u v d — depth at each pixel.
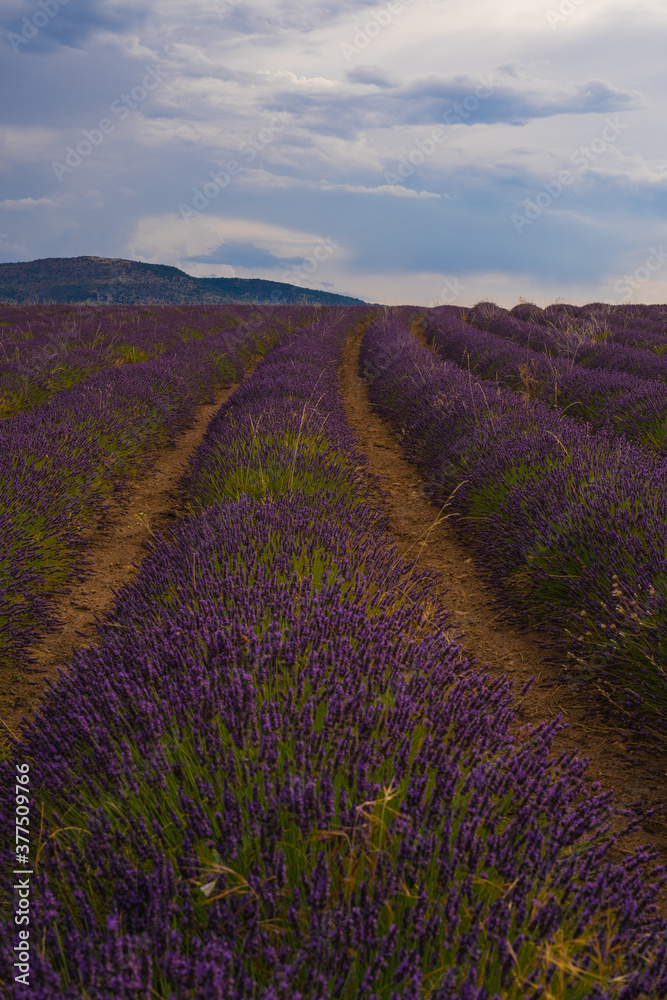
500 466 6.02
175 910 1.46
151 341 20.02
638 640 3.32
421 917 1.42
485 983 1.38
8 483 5.57
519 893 1.54
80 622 4.49
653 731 3.02
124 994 1.21
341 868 1.58
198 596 3.19
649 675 3.22
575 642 3.78
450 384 10.23
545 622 4.23
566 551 4.17
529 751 2.17
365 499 6.50
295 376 11.92
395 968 1.39
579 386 10.19
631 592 3.53
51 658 3.97
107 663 2.72
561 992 1.34
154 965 1.38
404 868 1.52
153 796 1.86
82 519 6.37
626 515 4.18
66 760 2.10
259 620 2.89
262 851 1.61
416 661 2.63
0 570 4.26
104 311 36.16
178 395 11.87
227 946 1.36
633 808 2.57
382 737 2.06
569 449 5.86
